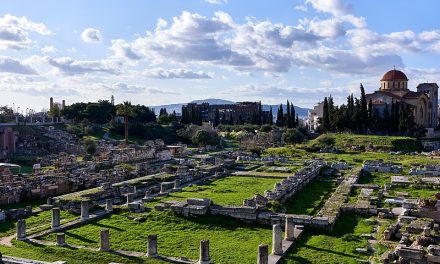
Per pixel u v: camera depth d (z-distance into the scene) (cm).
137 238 3675
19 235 3666
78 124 16300
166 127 17125
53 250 3334
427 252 2984
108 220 4262
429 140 15100
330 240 3672
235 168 8700
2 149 11088
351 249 3400
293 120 17775
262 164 9250
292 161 9812
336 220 4322
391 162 9356
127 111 12694
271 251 3322
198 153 12150
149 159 10069
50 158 9538
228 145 15075
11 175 6306
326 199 5512
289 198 5419
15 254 3222
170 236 3744
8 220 4316
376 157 10644
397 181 6656
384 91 18325
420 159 9950
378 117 16112
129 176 7162
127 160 9356
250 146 13375
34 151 11831
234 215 4172
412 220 4003
